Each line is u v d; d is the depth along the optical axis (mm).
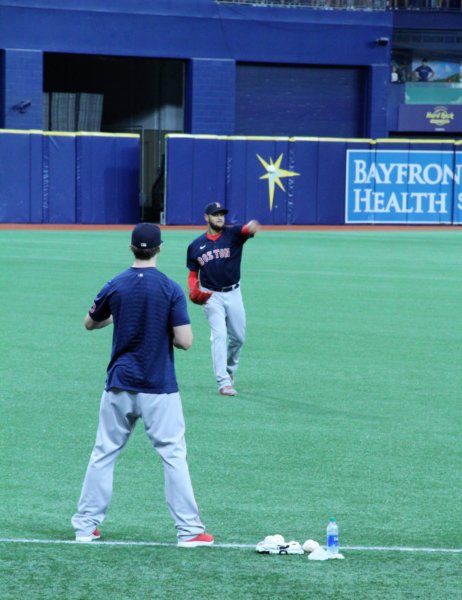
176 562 18656
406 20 156000
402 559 19125
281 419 31781
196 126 142625
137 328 19406
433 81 155250
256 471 26109
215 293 34969
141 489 24562
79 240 102188
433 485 25031
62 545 19797
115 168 128750
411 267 80812
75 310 53875
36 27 134500
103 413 19969
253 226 34562
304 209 132875
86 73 150750
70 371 38594
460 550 19922
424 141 134625
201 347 44938
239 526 21750
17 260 80000
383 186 134375
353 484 25078
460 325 51531
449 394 35719
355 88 150250
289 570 18234
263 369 39938
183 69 145125
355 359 42156
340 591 17172
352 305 58375
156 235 19688
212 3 141250
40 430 29969
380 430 30562
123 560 18734
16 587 17219
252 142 130500
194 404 33750
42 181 125438
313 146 132375
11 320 50406
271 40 144375
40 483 24875
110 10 137625
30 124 135500
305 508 23109
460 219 136125
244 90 145875
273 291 64125
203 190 129500
